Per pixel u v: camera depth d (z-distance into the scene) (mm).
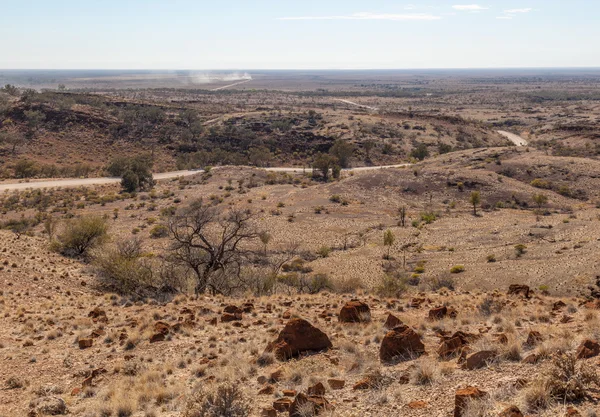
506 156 127312
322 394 8609
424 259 57750
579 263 44031
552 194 99938
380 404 7789
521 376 7816
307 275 44906
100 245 33781
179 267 26953
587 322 11461
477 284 44844
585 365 7215
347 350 11516
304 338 11664
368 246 67750
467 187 103562
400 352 10359
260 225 80625
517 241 61500
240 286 25703
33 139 148000
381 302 18375
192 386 10227
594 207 92062
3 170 123562
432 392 7902
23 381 11578
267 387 9297
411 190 103562
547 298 18484
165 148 154125
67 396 10727
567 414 6125
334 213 90062
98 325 16109
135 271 24156
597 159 123750
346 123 186375
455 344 10117
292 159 155500
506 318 13195
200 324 15516
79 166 126812
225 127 174000
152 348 13500
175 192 107250
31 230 71312
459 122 199375
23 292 22094
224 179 118188
